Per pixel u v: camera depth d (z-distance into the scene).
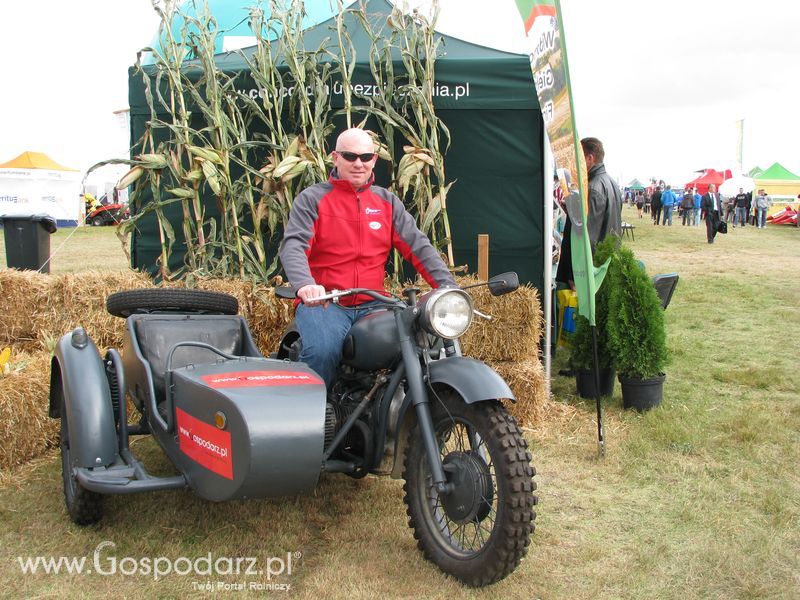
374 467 3.12
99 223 26.41
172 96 5.42
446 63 5.74
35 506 3.52
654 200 31.34
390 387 3.04
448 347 3.11
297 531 3.29
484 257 5.12
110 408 3.24
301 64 5.52
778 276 13.15
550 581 2.86
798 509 3.46
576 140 4.11
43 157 24.77
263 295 5.07
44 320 5.17
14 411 3.91
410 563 2.99
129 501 3.57
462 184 5.96
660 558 3.04
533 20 4.60
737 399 5.36
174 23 7.00
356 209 3.55
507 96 5.73
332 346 3.25
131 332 3.62
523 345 4.98
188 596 2.77
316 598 2.75
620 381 5.16
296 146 5.37
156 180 5.40
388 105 5.50
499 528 2.63
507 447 2.65
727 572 2.92
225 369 2.99
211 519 3.40
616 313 5.07
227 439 2.68
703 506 3.54
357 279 3.51
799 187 37.31
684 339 7.61
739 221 31.95
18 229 7.21
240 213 5.71
